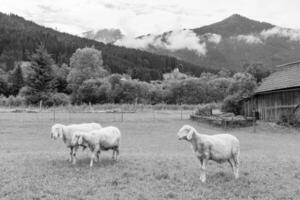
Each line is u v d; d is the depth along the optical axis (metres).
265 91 37.25
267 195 8.39
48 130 27.27
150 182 9.38
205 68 189.38
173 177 9.99
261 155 15.65
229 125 31.56
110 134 12.23
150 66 167.50
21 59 134.75
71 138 12.67
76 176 9.99
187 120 37.62
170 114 45.97
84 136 11.38
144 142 21.48
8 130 26.64
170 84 79.88
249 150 18.62
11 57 134.00
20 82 84.19
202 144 9.59
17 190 8.40
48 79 59.28
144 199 7.91
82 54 82.62
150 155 14.60
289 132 29.45
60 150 17.02
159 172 10.65
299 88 32.69
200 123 35.06
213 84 80.81
